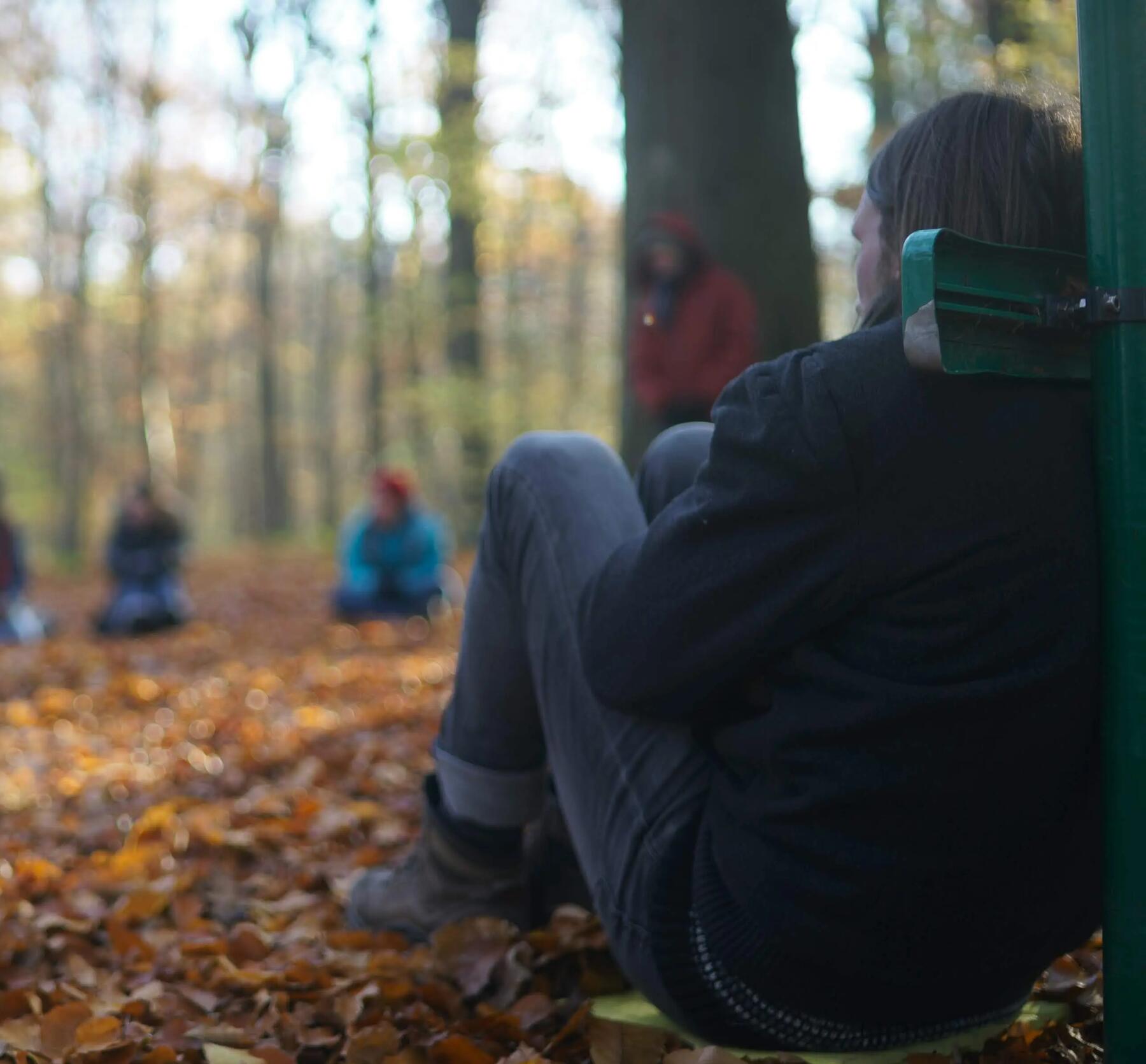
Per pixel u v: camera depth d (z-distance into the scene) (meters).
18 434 35.75
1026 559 1.20
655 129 5.65
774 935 1.34
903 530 1.21
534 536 1.64
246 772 4.27
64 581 19.17
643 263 5.58
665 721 1.43
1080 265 1.25
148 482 9.56
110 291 27.83
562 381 30.78
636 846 1.50
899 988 1.37
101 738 5.15
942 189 1.30
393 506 9.04
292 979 2.14
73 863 3.19
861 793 1.26
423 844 2.10
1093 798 1.31
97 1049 1.86
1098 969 1.87
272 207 25.61
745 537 1.27
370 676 6.55
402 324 20.50
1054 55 6.43
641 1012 1.82
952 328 1.16
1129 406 1.17
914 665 1.23
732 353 5.44
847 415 1.20
